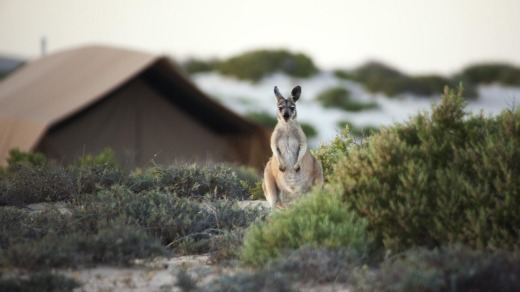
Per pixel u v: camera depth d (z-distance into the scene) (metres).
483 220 31.38
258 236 33.38
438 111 36.12
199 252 37.03
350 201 34.94
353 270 29.50
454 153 34.00
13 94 103.31
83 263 32.94
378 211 33.53
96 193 48.44
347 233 32.00
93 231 37.78
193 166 52.31
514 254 28.88
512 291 26.84
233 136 101.38
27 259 32.06
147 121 96.56
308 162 43.31
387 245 32.38
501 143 32.78
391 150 34.84
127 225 37.03
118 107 95.06
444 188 32.81
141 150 95.06
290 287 27.73
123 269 32.78
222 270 32.22
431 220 32.66
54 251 32.69
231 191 51.09
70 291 28.75
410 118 37.44
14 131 92.00
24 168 53.72
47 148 88.62
